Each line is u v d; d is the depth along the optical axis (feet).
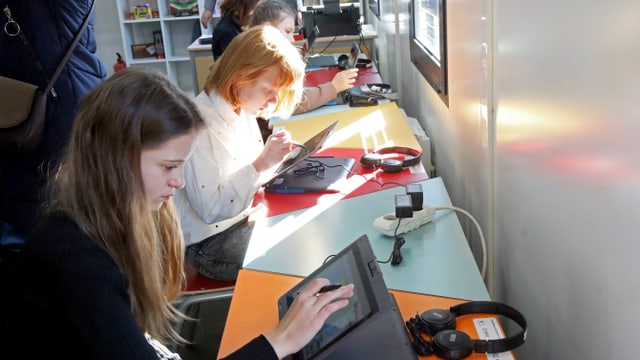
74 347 3.43
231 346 4.54
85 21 8.59
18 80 8.46
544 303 5.01
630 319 3.53
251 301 5.03
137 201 3.63
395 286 4.98
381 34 16.19
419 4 10.83
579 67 3.96
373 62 14.51
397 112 9.66
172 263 4.69
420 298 4.80
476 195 7.15
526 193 5.27
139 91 3.57
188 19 21.04
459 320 4.41
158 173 3.71
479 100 6.70
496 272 6.56
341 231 6.03
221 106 7.01
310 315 3.92
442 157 9.43
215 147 6.91
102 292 3.37
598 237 3.87
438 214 6.12
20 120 8.08
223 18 12.50
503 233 6.17
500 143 5.99
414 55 11.04
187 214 7.20
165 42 20.92
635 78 3.25
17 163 8.57
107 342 3.35
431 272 5.14
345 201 6.68
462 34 7.38
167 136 3.61
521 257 5.57
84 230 3.51
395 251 5.33
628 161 3.40
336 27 15.19
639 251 3.36
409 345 4.11
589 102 3.84
